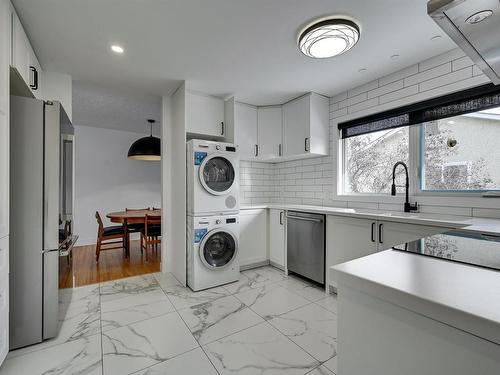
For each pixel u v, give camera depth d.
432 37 1.94
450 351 0.47
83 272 3.29
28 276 1.71
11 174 1.66
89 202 5.11
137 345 1.72
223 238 2.90
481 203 1.96
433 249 0.87
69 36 1.91
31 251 1.72
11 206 1.66
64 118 1.96
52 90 2.50
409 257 0.78
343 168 3.14
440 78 2.19
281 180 3.92
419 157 2.42
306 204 3.51
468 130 2.12
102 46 2.06
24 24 1.76
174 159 3.14
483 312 0.43
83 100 3.44
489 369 0.41
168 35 1.91
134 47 2.08
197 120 3.00
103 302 2.37
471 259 0.74
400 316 0.55
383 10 1.65
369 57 2.24
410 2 1.58
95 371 1.48
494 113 1.99
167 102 3.23
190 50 2.12
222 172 2.93
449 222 1.68
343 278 0.66
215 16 1.71
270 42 2.01
